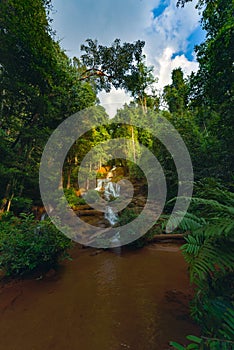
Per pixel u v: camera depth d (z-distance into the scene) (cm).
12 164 469
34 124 540
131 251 380
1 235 302
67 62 703
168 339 126
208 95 501
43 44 478
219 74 432
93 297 196
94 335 136
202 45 511
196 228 123
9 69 454
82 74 841
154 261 313
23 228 290
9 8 420
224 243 105
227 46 370
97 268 290
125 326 144
